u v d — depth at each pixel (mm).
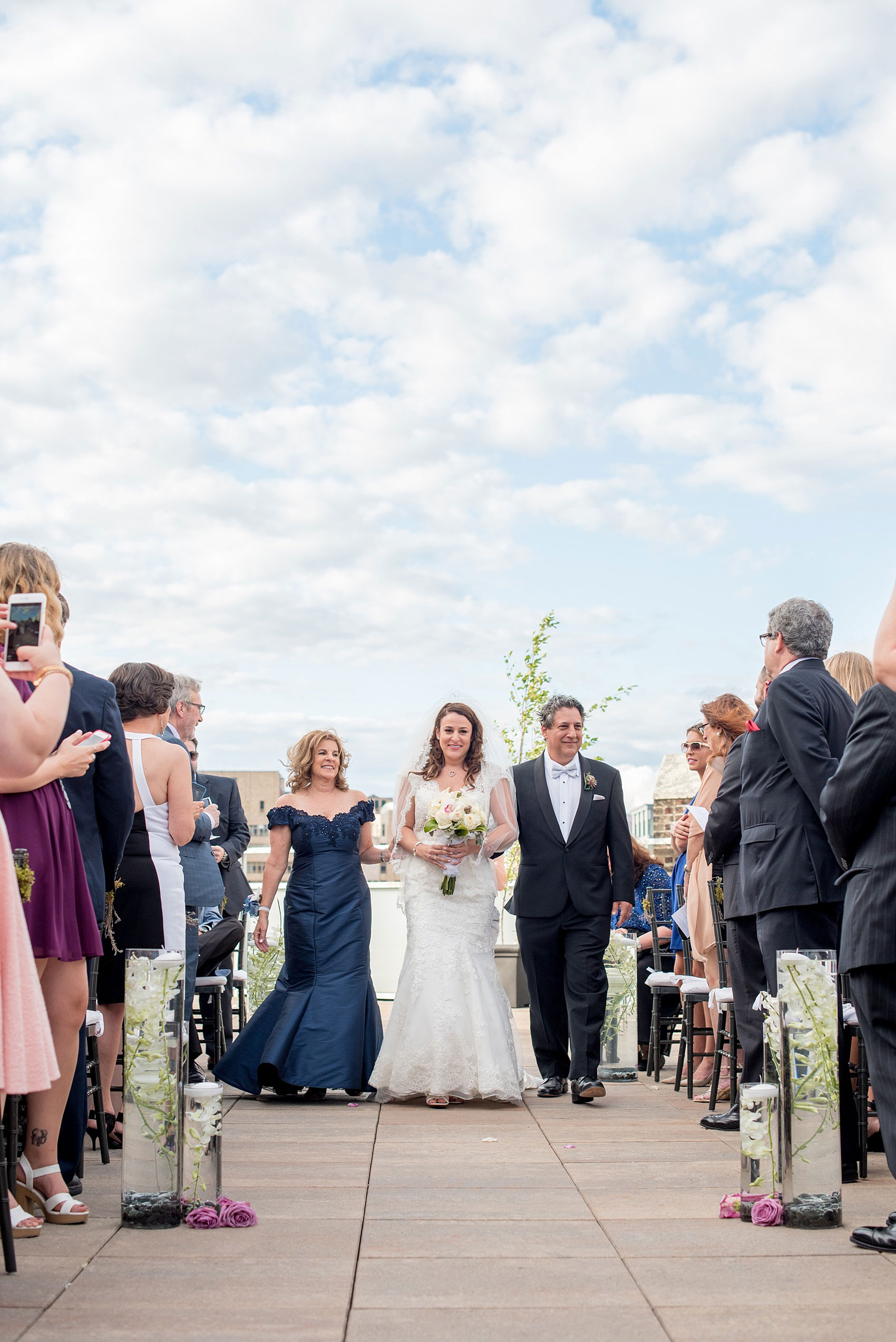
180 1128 3484
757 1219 3469
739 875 4840
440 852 6090
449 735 6344
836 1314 2684
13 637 3025
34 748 2877
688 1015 6254
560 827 6344
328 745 6613
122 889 4691
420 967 6070
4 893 2699
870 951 3268
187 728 6594
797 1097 3477
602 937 6160
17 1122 3412
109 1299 2756
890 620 3262
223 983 6629
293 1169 4316
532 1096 6387
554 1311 2703
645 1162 4441
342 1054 6133
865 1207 3725
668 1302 2770
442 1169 4324
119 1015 4715
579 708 6484
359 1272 3002
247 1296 2795
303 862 6461
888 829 3344
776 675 4719
